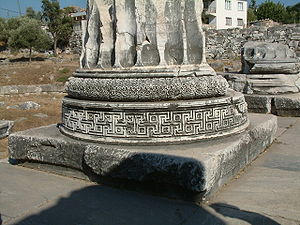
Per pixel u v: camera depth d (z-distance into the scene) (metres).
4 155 6.34
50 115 11.68
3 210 3.24
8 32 42.34
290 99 7.90
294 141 5.55
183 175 3.26
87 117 4.08
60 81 23.25
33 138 4.32
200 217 3.02
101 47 4.38
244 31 27.11
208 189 3.26
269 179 3.90
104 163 3.68
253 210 3.14
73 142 4.03
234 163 3.87
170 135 3.86
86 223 2.96
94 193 3.59
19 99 16.09
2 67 27.16
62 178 4.08
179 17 4.30
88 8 4.71
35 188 3.77
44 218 3.07
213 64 21.92
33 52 43.09
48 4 42.47
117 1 4.26
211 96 4.16
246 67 9.45
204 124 3.97
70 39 45.06
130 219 3.01
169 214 3.09
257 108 8.38
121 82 3.97
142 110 3.83
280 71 8.69
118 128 3.90
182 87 3.94
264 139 4.92
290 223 2.89
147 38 4.22
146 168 3.44
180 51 4.29
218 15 45.59
